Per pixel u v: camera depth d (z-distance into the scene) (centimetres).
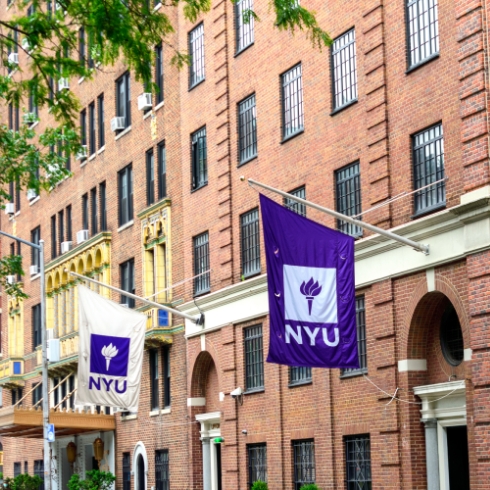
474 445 3192
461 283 3306
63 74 2831
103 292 6153
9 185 8169
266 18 4534
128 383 4300
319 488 3991
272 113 4466
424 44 3559
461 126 3303
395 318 3612
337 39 4053
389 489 3591
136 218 5819
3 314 8262
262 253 4534
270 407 4400
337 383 3944
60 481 6894
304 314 3069
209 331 4941
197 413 5106
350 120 3934
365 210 3800
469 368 3241
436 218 3362
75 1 2711
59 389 7025
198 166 5138
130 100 6006
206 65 5053
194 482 5059
